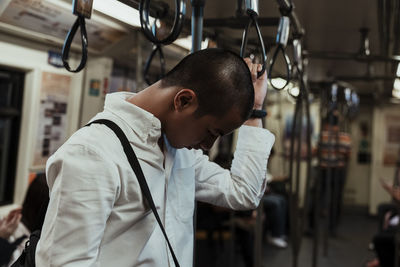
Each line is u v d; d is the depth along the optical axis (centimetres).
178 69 88
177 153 100
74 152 75
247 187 115
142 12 91
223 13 151
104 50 168
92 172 74
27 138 197
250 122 122
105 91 187
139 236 85
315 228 379
